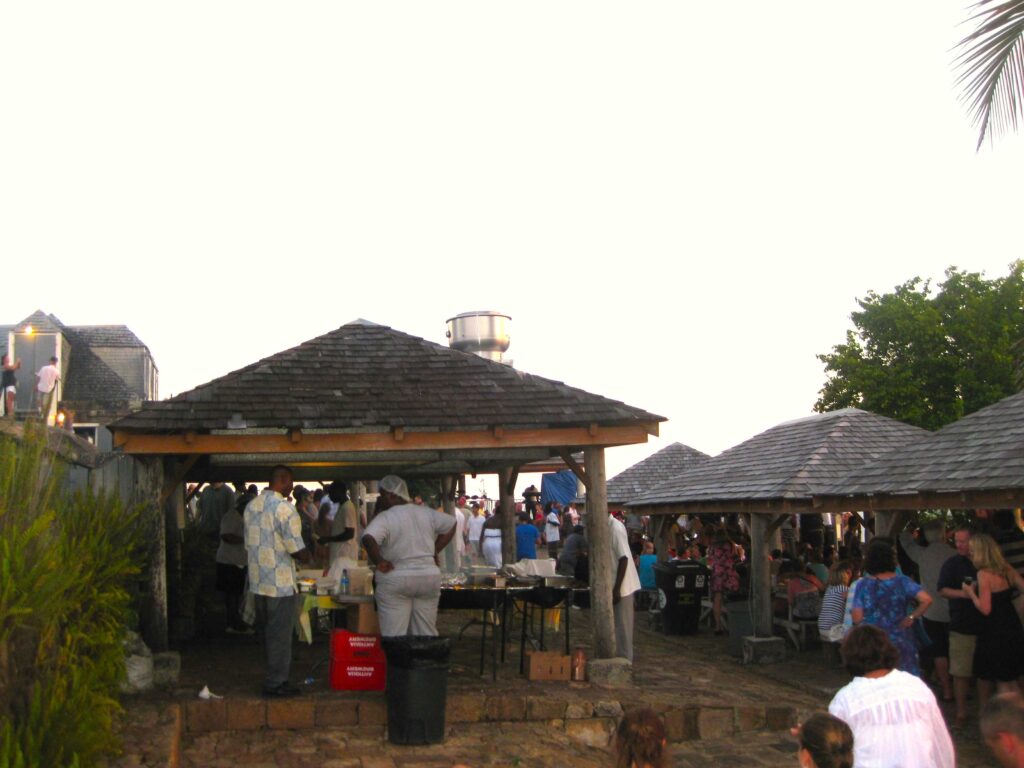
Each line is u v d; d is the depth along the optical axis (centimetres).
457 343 1733
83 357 3788
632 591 1078
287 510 880
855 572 1356
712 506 1506
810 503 1262
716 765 826
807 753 392
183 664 1055
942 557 1029
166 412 946
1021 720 314
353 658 914
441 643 827
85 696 573
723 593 1631
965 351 3547
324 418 961
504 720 895
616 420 993
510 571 1081
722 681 1105
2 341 3481
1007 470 920
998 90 780
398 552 880
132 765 611
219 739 817
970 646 904
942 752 463
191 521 1464
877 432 1481
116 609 724
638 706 904
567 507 3262
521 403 1015
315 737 830
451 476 1788
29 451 598
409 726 812
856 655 485
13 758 474
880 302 3722
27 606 528
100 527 730
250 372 1039
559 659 988
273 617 876
